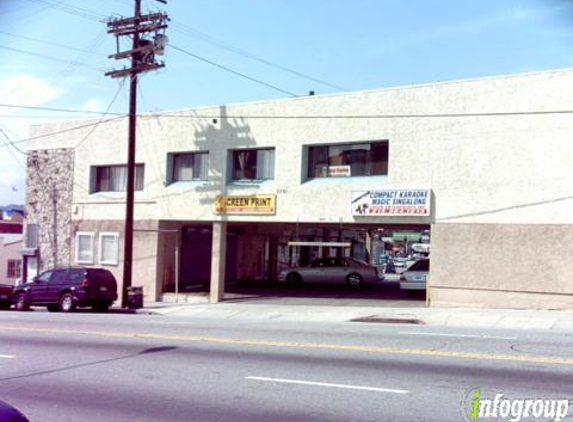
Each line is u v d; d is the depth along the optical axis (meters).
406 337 13.09
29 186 31.89
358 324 16.92
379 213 21.83
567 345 11.63
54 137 31.20
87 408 7.88
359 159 22.86
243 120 25.16
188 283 30.67
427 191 20.88
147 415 7.48
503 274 19.67
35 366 10.77
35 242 31.47
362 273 31.05
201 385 8.94
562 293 18.80
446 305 20.53
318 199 23.22
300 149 23.72
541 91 19.25
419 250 67.06
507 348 11.30
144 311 23.34
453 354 10.70
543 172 19.16
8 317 20.59
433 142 20.98
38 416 7.53
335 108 23.00
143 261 27.83
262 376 9.37
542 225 19.14
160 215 27.33
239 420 7.15
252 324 17.03
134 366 10.53
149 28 24.31
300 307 22.69
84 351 12.27
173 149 27.08
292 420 7.07
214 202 25.75
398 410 7.30
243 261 35.41
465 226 20.33
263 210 24.41
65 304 24.52
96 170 30.05
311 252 39.41
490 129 20.03
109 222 29.05
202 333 14.57
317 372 9.53
